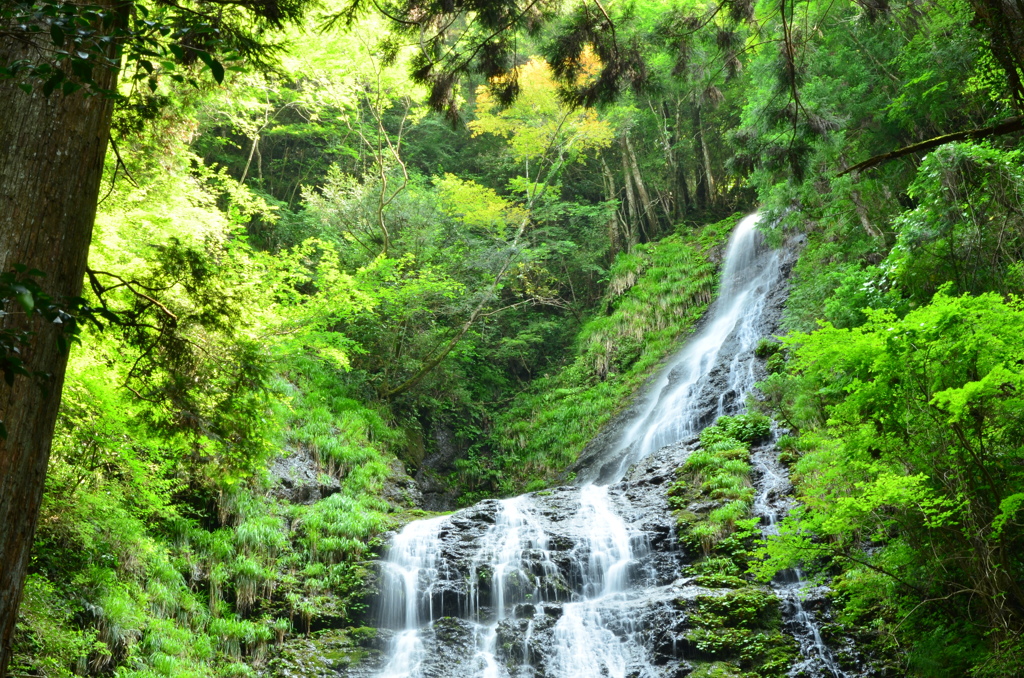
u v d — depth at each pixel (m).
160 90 8.94
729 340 23.05
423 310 23.89
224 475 8.92
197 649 11.75
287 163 33.62
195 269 7.71
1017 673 7.48
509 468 24.34
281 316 17.20
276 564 14.42
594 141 29.03
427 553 15.20
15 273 2.89
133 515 12.55
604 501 17.38
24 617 9.36
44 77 3.25
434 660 12.87
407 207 25.31
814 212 19.73
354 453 18.92
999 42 5.70
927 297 11.73
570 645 12.76
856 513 8.77
